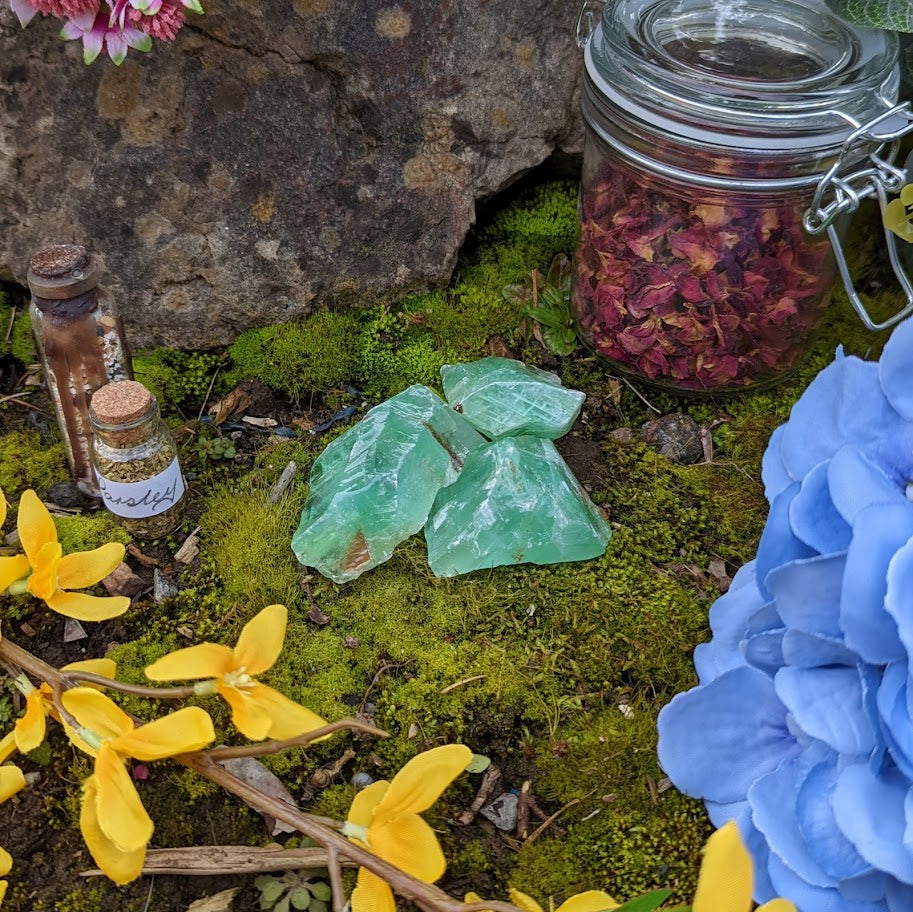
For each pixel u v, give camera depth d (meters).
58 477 0.60
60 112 0.59
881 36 0.56
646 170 0.56
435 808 0.52
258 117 0.60
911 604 0.45
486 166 0.64
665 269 0.58
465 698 0.54
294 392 0.62
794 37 0.57
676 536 0.58
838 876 0.47
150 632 0.56
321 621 0.56
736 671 0.50
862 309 0.57
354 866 0.51
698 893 0.44
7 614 0.56
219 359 0.64
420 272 0.64
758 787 0.49
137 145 0.60
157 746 0.46
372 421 0.58
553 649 0.55
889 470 0.50
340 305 0.64
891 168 0.54
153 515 0.57
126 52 0.55
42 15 0.57
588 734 0.54
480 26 0.60
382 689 0.54
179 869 0.51
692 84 0.54
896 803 0.47
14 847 0.51
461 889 0.51
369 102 0.60
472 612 0.56
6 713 0.54
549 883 0.51
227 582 0.57
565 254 0.66
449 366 0.61
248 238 0.62
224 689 0.48
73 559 0.52
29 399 0.62
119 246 0.61
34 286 0.54
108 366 0.57
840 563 0.47
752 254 0.57
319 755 0.53
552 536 0.57
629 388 0.63
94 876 0.51
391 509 0.56
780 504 0.50
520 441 0.58
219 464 0.60
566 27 0.62
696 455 0.61
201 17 0.58
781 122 0.53
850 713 0.47
